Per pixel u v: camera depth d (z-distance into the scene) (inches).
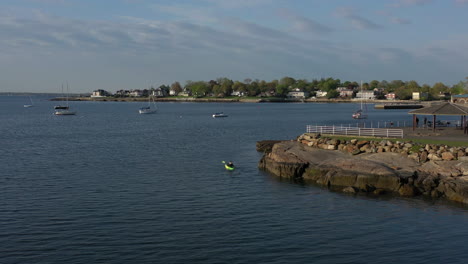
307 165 1857.8
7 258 996.6
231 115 7116.1
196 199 1498.5
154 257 1007.6
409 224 1230.3
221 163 2210.9
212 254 1024.2
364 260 995.3
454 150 1665.8
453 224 1227.2
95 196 1529.3
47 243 1085.8
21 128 4498.0
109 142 3159.5
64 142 3164.4
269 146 2689.5
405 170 1637.6
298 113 7711.6
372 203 1433.3
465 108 2256.4
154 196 1535.4
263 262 983.0
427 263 981.8
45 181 1766.7
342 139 2075.5
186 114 7519.7
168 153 2564.0
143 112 7687.0
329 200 1478.8
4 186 1672.0
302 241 1106.1
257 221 1259.8
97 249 1050.7
